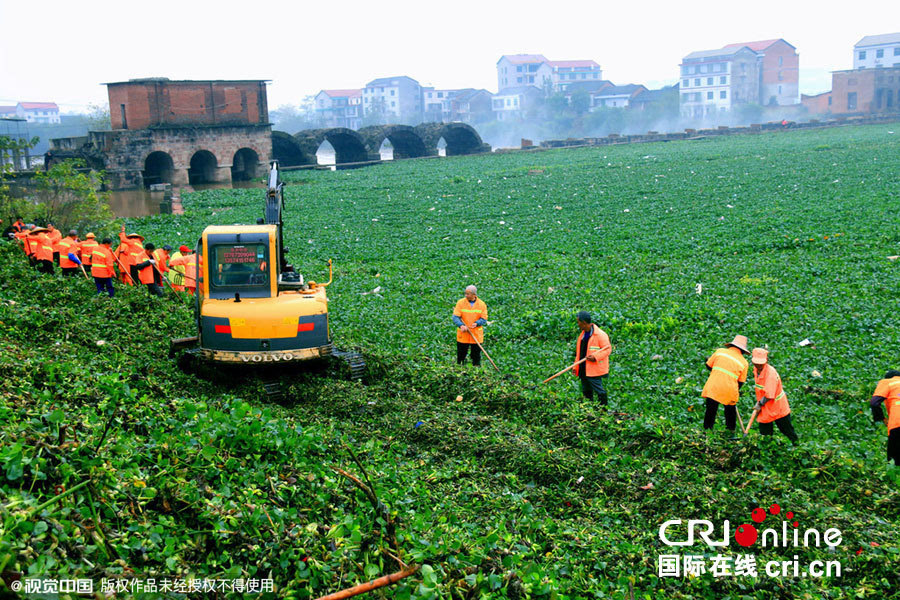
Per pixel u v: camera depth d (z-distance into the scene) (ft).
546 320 61.98
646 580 23.80
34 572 16.24
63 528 18.21
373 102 597.93
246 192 200.23
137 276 68.64
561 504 29.04
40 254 69.92
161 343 48.21
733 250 95.50
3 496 18.61
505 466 32.04
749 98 502.38
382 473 28.25
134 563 19.10
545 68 604.90
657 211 134.31
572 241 108.37
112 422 26.73
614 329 60.59
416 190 190.90
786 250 94.79
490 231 121.49
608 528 27.07
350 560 20.86
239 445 26.27
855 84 441.27
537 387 41.88
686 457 32.71
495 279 83.05
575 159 271.49
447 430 35.19
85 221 108.06
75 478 20.35
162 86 241.76
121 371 38.17
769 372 36.29
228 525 21.06
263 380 43.14
